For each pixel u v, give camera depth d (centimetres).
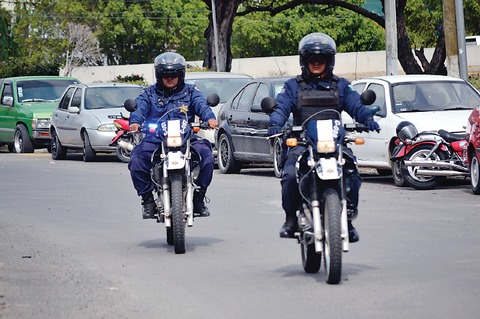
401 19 5953
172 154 1357
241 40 13912
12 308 1061
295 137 1187
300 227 1177
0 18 10112
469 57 10019
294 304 1043
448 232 1552
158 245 1493
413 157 2216
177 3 13875
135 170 1434
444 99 2419
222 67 6291
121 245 1501
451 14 3531
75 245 1512
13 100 4175
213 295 1104
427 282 1144
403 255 1338
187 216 1391
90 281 1208
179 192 1373
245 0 6838
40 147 4234
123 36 13725
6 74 8625
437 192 2175
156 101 1445
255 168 3103
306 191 1155
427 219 1716
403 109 2388
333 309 1013
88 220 1811
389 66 3700
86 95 3575
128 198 2172
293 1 6494
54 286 1181
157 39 13825
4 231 1689
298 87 1199
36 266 1327
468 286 1116
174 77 1436
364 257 1328
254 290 1124
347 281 1160
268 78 2734
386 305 1026
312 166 1134
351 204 1173
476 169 2100
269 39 13775
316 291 1108
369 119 1192
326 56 1188
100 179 2666
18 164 3372
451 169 2183
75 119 3531
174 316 1004
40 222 1800
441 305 1020
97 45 12862
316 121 1145
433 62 5875
